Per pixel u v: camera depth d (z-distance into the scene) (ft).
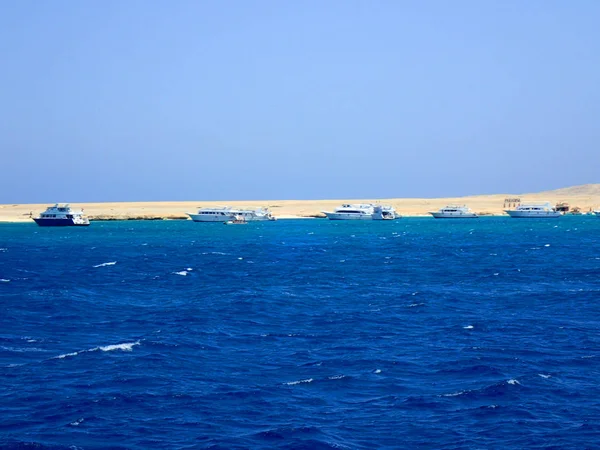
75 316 341.21
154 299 403.13
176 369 236.84
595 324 313.53
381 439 175.11
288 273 546.67
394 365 240.94
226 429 181.78
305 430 180.14
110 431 180.24
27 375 228.43
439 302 382.22
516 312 348.59
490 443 172.35
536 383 217.56
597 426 182.50
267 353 260.42
